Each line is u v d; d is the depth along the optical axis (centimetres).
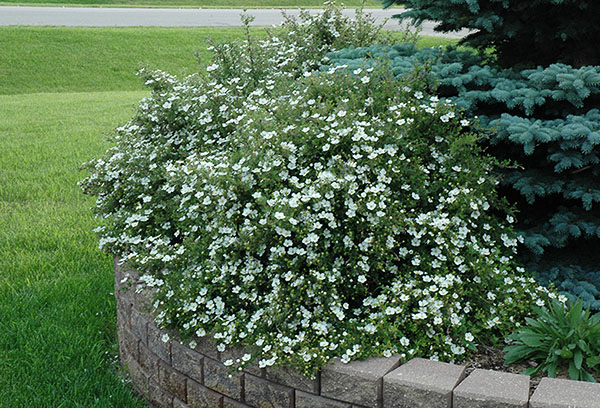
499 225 327
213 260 304
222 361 286
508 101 326
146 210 361
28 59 1568
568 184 325
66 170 751
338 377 252
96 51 1650
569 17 358
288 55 469
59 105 1187
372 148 302
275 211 284
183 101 412
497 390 231
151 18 2134
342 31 520
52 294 437
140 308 325
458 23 376
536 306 298
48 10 2269
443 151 328
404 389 240
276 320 272
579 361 256
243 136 338
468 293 292
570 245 365
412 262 291
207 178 313
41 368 344
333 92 356
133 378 352
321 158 307
